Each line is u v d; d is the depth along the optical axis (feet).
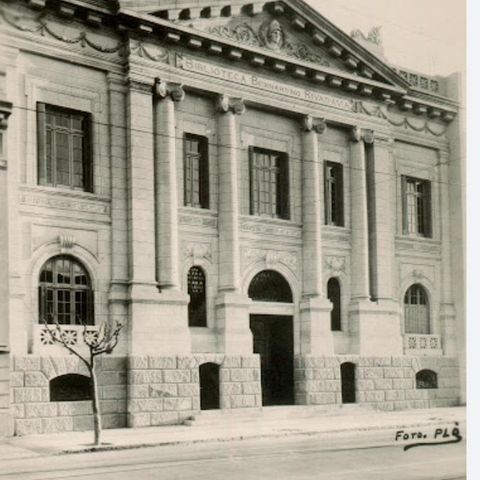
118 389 91.09
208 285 101.50
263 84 106.93
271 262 107.34
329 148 115.85
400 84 119.85
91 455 69.36
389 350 116.37
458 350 125.18
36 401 84.84
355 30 118.21
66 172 92.22
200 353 98.17
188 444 77.00
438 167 128.26
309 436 84.33
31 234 87.51
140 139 95.30
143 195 94.94
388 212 119.55
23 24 88.38
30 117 88.58
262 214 108.78
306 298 109.70
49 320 88.58
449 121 128.67
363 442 79.30
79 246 90.94
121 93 95.50
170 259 96.27
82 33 92.63
